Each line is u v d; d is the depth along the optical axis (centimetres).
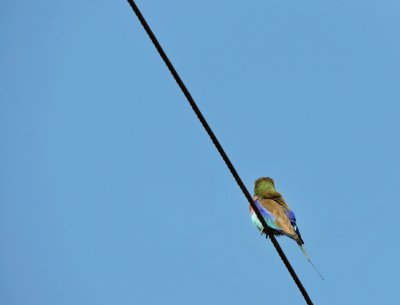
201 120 1048
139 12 993
